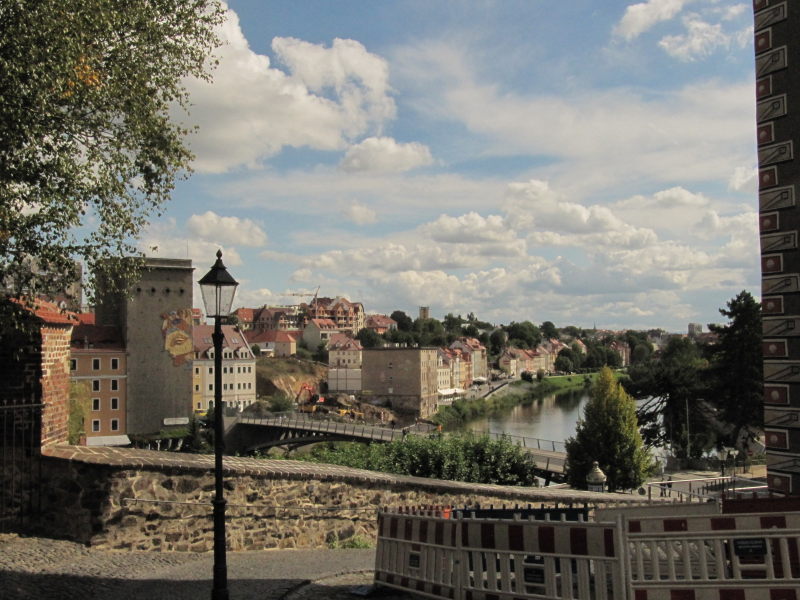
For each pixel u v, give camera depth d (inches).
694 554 309.9
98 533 473.4
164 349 4293.8
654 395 2198.6
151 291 4274.1
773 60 387.2
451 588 341.7
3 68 495.5
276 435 3730.3
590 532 297.9
